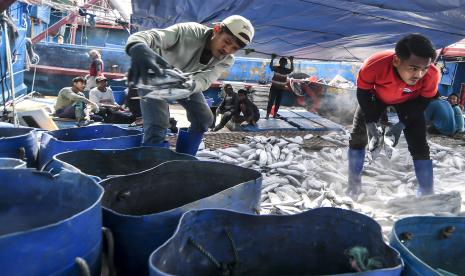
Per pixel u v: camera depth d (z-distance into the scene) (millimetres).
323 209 1562
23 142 2346
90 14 15297
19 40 9633
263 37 6586
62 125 7406
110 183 1832
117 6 10242
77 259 1114
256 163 5035
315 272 1596
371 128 3578
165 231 1491
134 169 2570
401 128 3658
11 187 1482
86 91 11570
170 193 2150
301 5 4309
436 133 9750
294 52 8281
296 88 12852
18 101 9562
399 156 5684
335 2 4125
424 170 3703
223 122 8680
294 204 3445
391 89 3461
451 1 3709
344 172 5039
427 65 2979
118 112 8336
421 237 1593
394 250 1307
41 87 13680
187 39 2715
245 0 3754
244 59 15469
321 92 11906
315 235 1579
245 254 1525
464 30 5059
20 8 10391
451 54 13656
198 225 1415
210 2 3771
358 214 1523
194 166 2186
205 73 2814
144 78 1977
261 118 9930
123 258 1465
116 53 14586
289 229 1558
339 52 8031
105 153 2453
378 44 7008
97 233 1258
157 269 1082
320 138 7293
